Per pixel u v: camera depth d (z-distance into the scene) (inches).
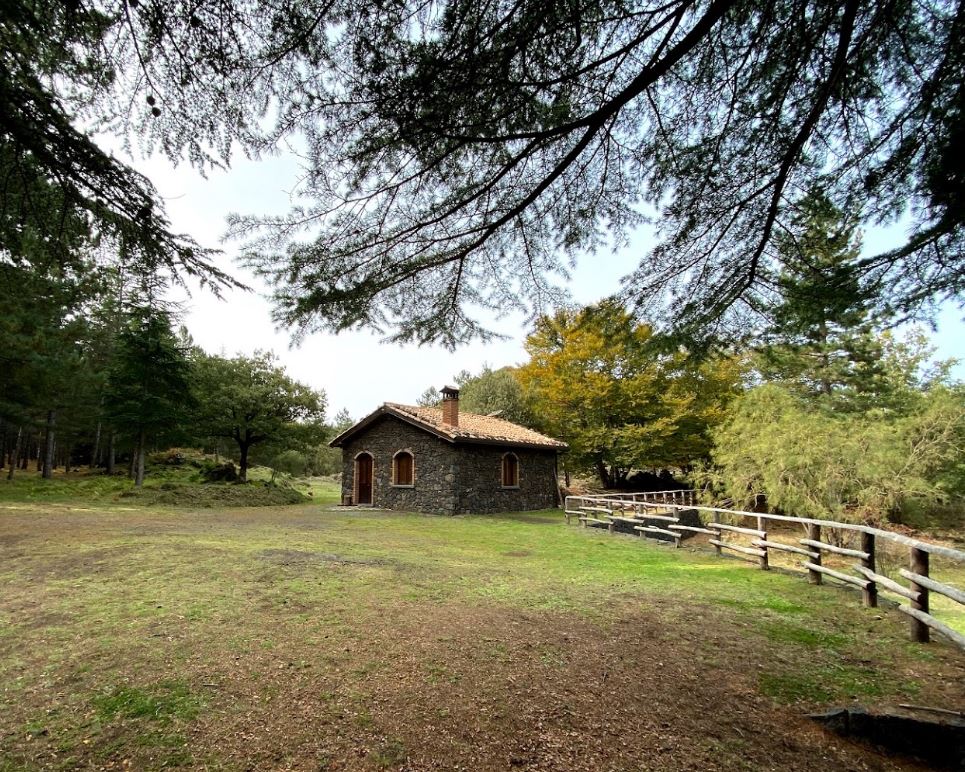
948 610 205.8
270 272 124.3
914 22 97.3
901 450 447.5
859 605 203.6
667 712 118.6
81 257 131.3
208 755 96.7
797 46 101.4
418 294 143.6
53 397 679.1
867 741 110.7
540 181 120.4
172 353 716.0
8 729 102.8
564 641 159.9
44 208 121.3
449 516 584.4
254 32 79.3
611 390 748.6
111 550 280.4
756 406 553.3
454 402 662.5
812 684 133.3
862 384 649.6
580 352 751.7
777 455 468.1
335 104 90.1
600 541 389.7
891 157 119.3
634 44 93.4
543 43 88.0
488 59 87.3
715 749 104.7
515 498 689.6
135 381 713.6
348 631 162.1
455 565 275.0
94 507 541.6
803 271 148.0
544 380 809.5
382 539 369.7
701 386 762.2
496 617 181.5
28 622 164.6
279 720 109.6
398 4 76.6
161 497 632.4
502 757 99.9
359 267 128.3
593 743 105.4
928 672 140.3
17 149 108.7
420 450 635.5
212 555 269.9
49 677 126.0
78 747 97.7
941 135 112.5
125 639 150.9
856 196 127.8
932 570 376.5
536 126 103.9
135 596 194.1
